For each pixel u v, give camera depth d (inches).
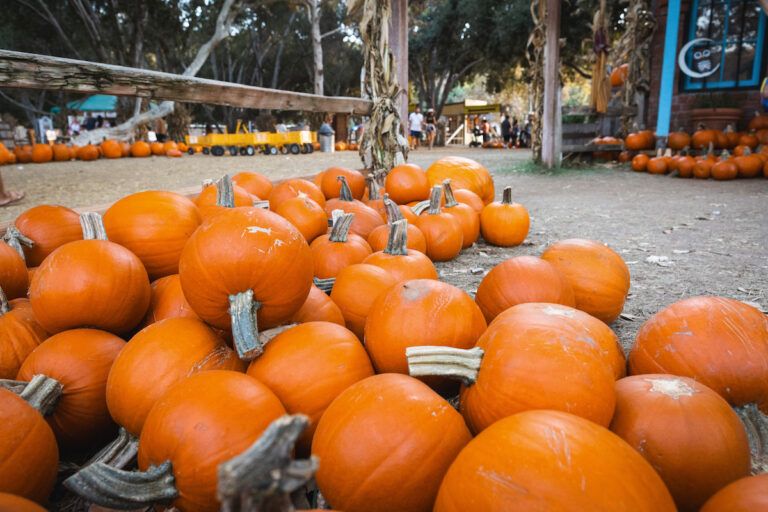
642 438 52.5
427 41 1270.9
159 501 49.2
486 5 1073.5
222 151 829.8
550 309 67.2
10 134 906.1
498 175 457.4
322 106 242.1
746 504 38.9
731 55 507.5
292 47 1480.1
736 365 61.7
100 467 46.9
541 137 513.0
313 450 53.5
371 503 48.9
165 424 51.7
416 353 57.8
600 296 101.7
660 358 66.1
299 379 62.0
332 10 1422.2
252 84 1416.1
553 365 53.5
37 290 75.5
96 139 768.9
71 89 147.5
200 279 67.7
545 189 359.9
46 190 310.7
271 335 70.9
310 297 84.7
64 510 59.0
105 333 75.2
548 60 469.4
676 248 177.6
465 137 1540.4
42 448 52.9
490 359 57.2
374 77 260.7
